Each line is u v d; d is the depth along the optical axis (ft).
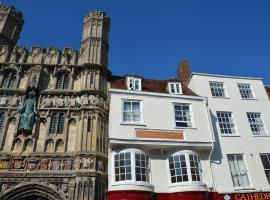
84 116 81.66
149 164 62.64
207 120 70.79
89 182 69.26
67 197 68.39
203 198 58.90
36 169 71.87
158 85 86.43
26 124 78.84
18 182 69.67
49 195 69.26
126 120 66.44
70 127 81.66
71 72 93.15
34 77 88.48
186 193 58.34
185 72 102.27
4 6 114.11
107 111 85.20
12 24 112.16
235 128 74.08
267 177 67.31
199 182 60.54
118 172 59.72
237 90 82.23
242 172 67.05
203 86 80.53
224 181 63.87
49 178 70.69
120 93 69.82
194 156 64.03
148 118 67.26
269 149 71.97
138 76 79.20
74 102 85.56
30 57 96.43
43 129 80.64
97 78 90.84
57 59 96.07
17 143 76.74
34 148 76.02
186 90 81.97
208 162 65.77
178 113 71.05
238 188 63.57
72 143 78.48
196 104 73.15
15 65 93.04
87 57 96.02
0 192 67.87
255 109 79.25
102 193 70.28
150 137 63.93
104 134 80.48
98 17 109.91
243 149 70.23
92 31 104.53
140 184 57.72
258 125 77.00
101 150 76.74
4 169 71.20
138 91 71.00
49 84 90.58
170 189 60.08
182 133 66.69
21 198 69.15
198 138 66.90
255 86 85.10
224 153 68.39
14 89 86.07
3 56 95.09
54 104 84.89
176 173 61.41
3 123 80.43
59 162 73.41
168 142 63.72
